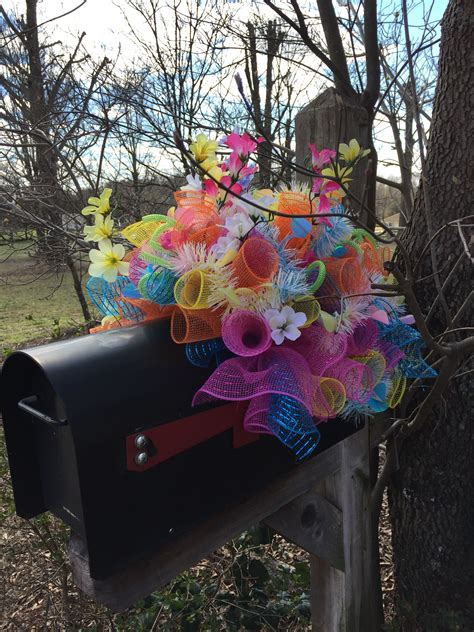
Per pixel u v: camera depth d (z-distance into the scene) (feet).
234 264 2.79
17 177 10.07
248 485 3.12
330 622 4.76
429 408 4.29
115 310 3.46
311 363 3.03
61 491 2.83
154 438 2.52
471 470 4.80
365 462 4.51
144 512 2.54
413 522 5.15
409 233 4.89
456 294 4.48
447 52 4.34
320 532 4.19
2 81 9.43
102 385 2.39
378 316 3.29
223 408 2.86
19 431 2.96
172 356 2.74
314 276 3.19
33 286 33.53
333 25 5.76
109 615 6.20
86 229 3.16
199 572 6.75
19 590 7.06
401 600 5.50
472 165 4.28
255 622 5.86
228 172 3.20
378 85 5.62
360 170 5.22
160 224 3.18
